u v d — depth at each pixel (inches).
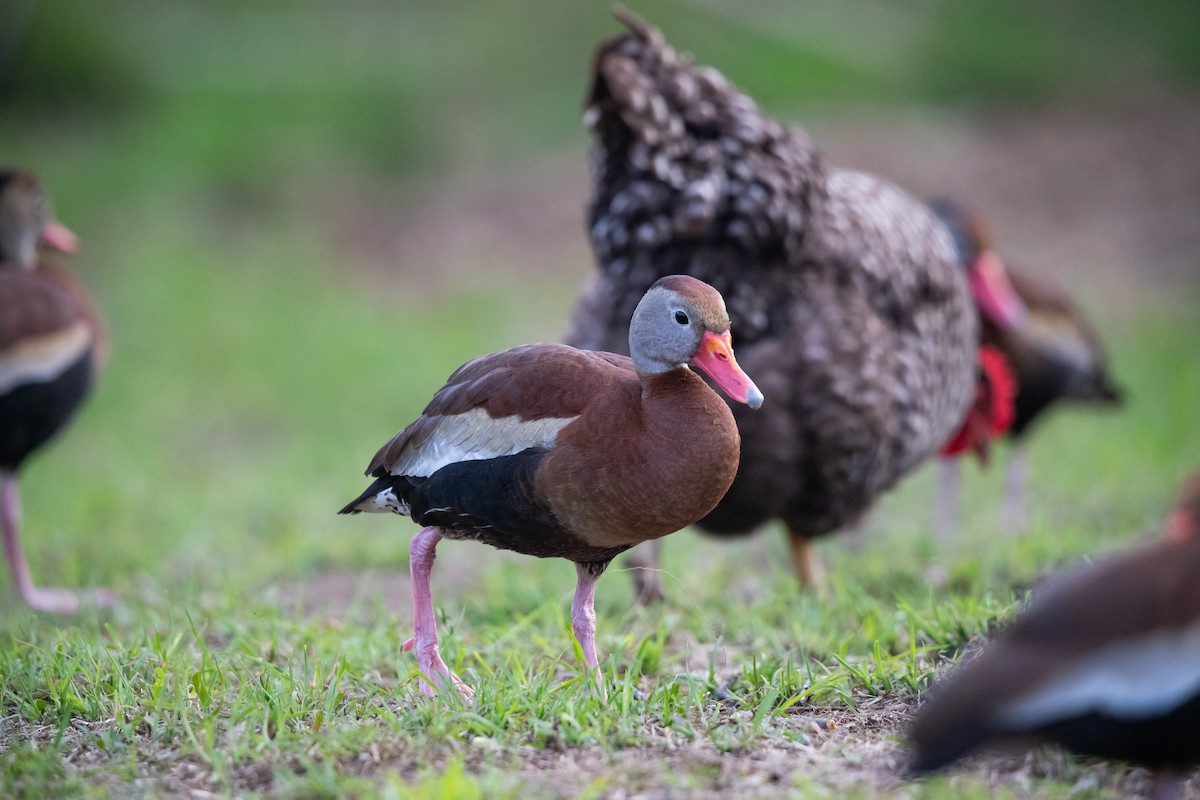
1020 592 395.2
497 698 294.0
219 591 435.8
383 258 1019.9
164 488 627.2
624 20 392.5
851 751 279.3
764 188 369.4
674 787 260.4
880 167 1044.5
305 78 1235.2
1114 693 226.1
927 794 254.8
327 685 312.2
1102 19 1389.0
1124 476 581.3
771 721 296.4
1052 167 1053.2
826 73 1205.7
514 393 298.5
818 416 375.2
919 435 413.1
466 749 279.3
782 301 377.1
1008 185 1031.0
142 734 295.4
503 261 992.2
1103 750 230.5
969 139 1106.7
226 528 542.3
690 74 390.0
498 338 858.1
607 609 404.2
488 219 1056.8
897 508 580.1
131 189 1059.9
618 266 382.0
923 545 466.0
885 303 398.6
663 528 293.3
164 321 880.9
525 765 271.9
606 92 381.4
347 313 907.4
